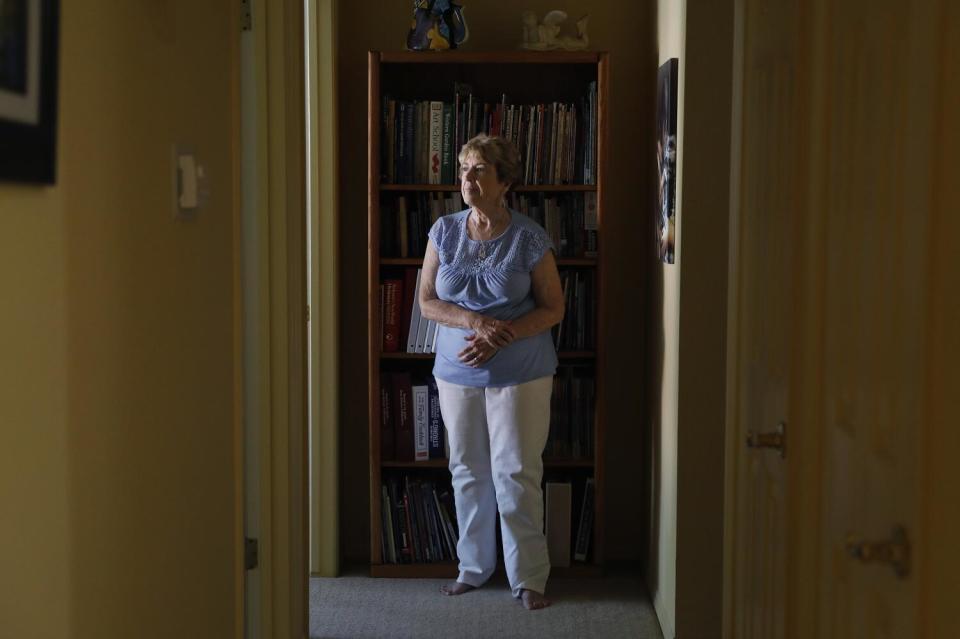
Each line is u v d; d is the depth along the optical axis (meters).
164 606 1.90
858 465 1.67
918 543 1.39
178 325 1.95
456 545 4.34
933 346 1.35
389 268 4.47
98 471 1.57
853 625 1.70
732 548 2.58
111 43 1.60
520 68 4.43
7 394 1.26
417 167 4.27
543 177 4.28
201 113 2.09
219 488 2.27
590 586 4.29
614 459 4.55
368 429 4.57
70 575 1.47
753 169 2.39
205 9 2.11
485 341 3.92
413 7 4.41
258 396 3.13
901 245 1.46
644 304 4.47
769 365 2.23
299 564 3.31
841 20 1.78
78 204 1.48
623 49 4.41
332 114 4.21
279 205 3.09
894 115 1.50
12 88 1.22
